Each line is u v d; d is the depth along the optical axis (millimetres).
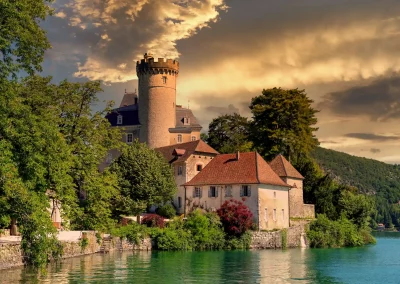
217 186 75125
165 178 71000
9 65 32656
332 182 92000
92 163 52781
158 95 101875
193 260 49125
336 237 75562
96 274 37406
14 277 33938
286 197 76312
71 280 33875
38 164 34688
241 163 76000
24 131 34062
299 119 97312
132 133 103188
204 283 34875
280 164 81375
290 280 37562
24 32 32688
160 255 54219
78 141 52156
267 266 45406
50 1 36438
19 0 32312
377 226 185125
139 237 60500
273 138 96562
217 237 64312
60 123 51812
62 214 46938
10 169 31531
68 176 44156
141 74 103375
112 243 57875
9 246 38000
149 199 68000
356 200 86750
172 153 85938
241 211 66688
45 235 32000
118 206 65500
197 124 105375
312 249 68938
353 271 44062
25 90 44250
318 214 81375
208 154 83875
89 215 53000
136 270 40500
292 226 72312
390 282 38000
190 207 78312
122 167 68625
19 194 31062
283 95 97562
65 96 52688
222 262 47844
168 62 102312
